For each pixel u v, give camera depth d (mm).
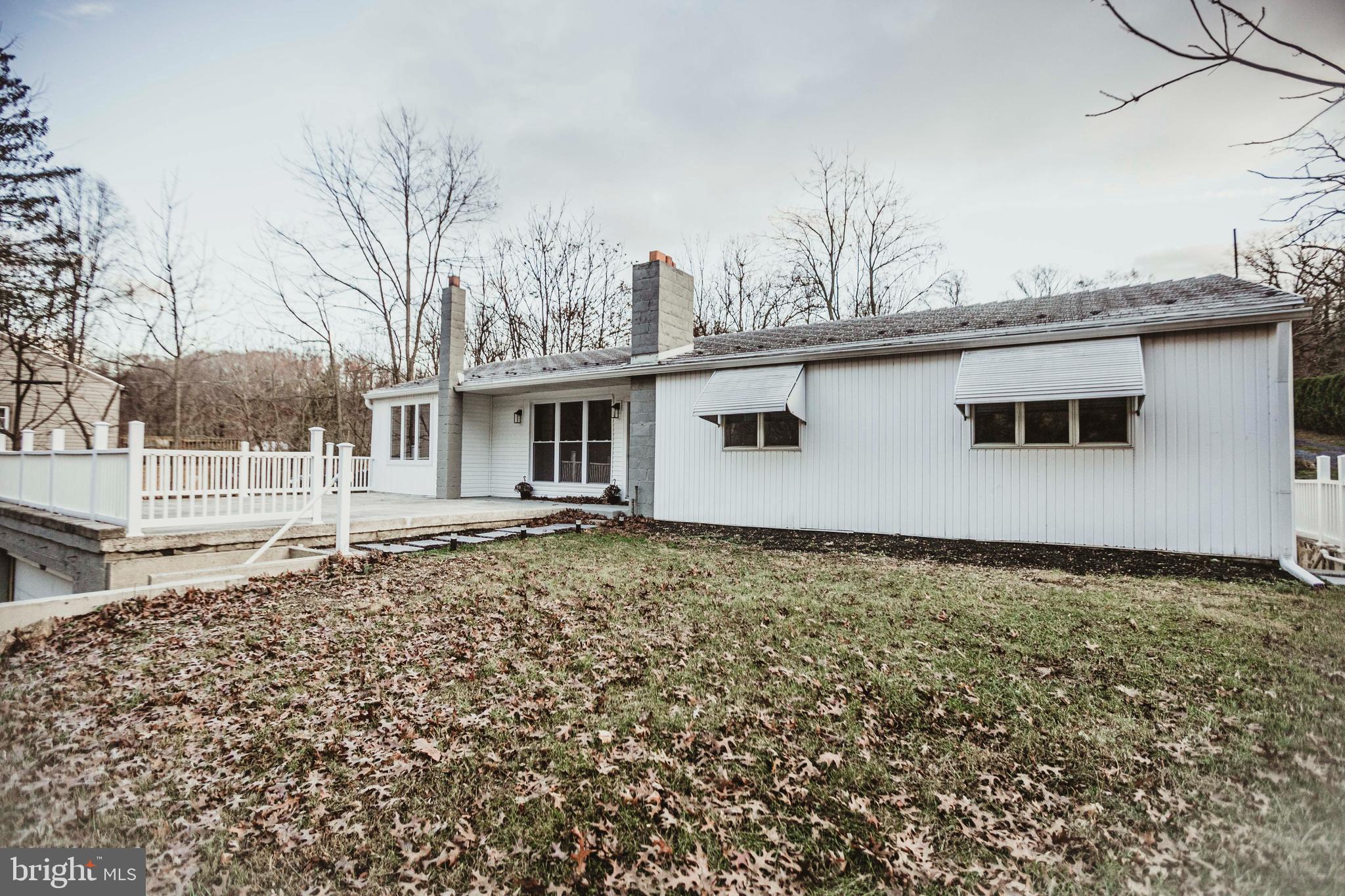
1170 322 8250
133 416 27297
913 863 2639
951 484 10117
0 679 4562
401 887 2506
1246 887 2465
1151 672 4387
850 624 5594
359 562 8375
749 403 11414
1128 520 8734
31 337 20188
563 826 2879
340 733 3734
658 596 6625
